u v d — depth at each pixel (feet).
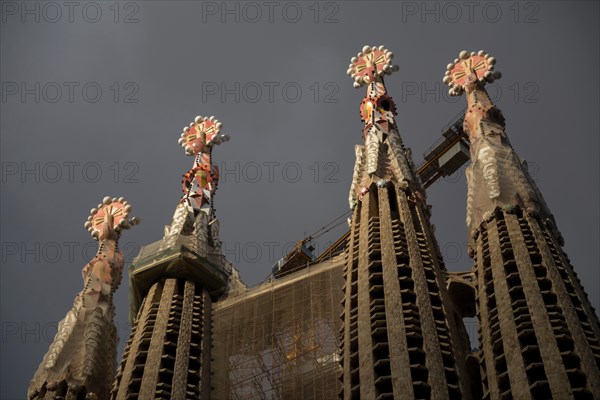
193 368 238.68
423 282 222.07
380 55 307.37
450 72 283.79
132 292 269.44
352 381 203.10
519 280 211.00
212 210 295.89
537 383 183.83
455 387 197.47
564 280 210.79
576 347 189.98
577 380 185.26
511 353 193.67
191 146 315.58
